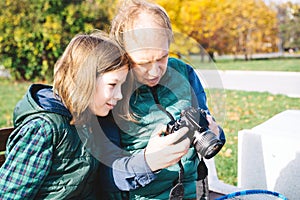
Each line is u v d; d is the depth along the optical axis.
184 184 1.58
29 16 5.95
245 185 2.09
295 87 6.00
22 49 6.14
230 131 4.10
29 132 1.29
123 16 1.29
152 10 1.27
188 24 5.89
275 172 1.97
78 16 5.85
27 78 6.44
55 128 1.30
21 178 1.29
